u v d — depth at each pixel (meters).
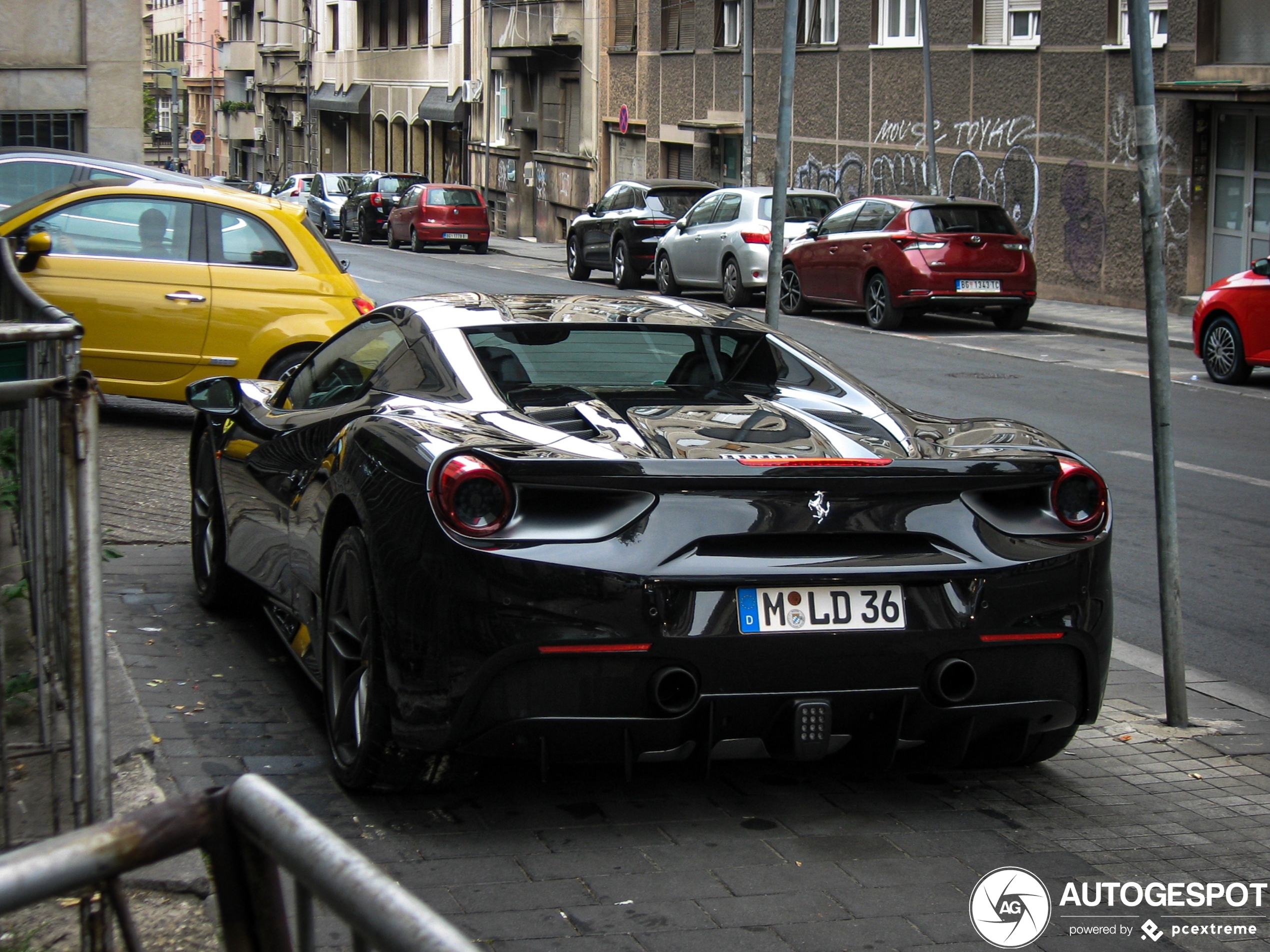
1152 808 4.26
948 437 4.32
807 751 3.78
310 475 4.61
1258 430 11.79
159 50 100.38
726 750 3.82
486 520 3.60
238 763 4.25
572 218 42.19
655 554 3.62
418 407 4.24
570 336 4.70
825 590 3.73
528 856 3.71
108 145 21.55
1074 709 4.09
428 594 3.62
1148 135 5.16
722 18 33.75
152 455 9.20
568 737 3.64
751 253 22.03
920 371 15.35
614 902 3.46
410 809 4.00
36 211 9.48
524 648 3.55
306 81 67.00
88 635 3.08
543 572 3.56
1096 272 22.64
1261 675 5.86
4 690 3.26
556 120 43.44
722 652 3.63
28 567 3.86
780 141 7.71
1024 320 19.83
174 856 1.64
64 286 9.37
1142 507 8.95
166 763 4.19
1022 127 23.94
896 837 3.94
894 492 3.83
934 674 3.82
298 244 9.88
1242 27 19.98
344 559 4.11
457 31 50.88
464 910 3.39
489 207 48.50
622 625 3.58
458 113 50.38
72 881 1.58
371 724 3.84
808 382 4.66
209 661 5.23
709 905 3.46
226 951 1.69
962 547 3.87
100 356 9.45
